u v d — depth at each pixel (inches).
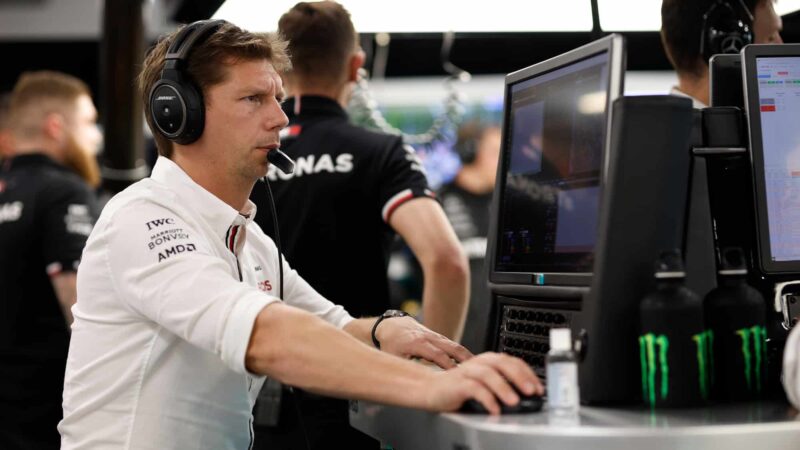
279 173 87.6
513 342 57.1
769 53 54.4
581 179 52.7
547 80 57.6
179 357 58.1
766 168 53.7
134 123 123.3
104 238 58.1
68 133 132.5
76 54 198.1
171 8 104.0
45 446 120.9
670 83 164.7
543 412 45.9
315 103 89.7
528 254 57.2
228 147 61.4
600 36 72.4
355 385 48.6
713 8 71.0
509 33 114.7
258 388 66.5
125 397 58.1
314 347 49.7
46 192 122.3
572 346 50.0
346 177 86.9
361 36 123.9
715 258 52.8
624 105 48.5
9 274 120.6
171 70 60.7
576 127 53.7
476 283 160.9
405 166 88.6
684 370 46.7
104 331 58.3
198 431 58.9
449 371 47.6
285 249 86.6
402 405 47.7
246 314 51.3
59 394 122.0
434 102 176.4
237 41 61.2
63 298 120.8
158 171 62.2
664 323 46.8
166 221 57.1
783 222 53.9
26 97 130.3
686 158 50.1
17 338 120.3
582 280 51.0
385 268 90.6
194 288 53.5
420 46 133.2
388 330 65.7
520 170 59.6
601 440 40.2
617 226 48.3
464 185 170.2
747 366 48.9
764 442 40.8
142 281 55.2
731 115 53.8
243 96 61.0
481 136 171.9
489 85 175.8
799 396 45.4
